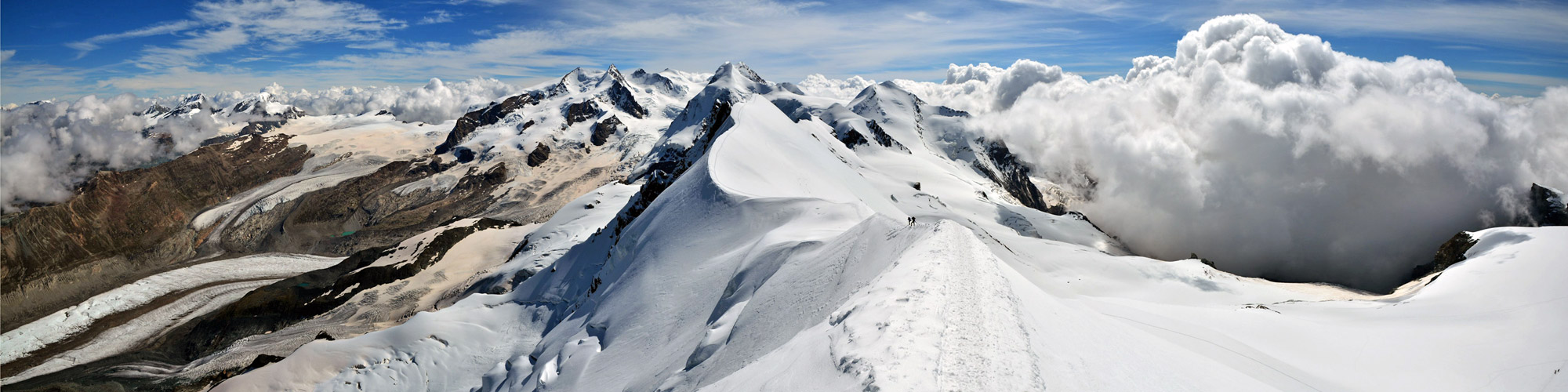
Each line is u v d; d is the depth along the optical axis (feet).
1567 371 71.72
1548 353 76.64
